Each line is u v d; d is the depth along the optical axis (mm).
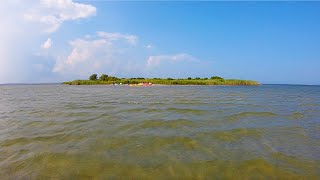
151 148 8906
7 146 9195
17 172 6898
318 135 11109
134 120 14102
